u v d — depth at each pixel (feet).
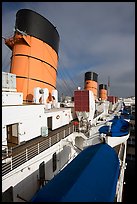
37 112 47.70
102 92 195.72
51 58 74.23
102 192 17.66
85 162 23.94
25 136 42.06
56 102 76.38
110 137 51.49
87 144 54.65
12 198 27.14
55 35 77.20
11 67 67.62
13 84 45.83
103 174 21.42
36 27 64.69
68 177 20.17
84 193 16.92
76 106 61.98
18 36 61.41
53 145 41.14
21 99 47.39
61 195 16.26
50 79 74.84
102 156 26.94
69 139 51.98
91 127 59.36
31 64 64.59
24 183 30.01
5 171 26.71
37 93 61.77
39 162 34.81
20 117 40.19
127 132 56.49
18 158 31.45
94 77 147.54
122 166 47.83
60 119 65.51
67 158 52.65
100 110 109.81
